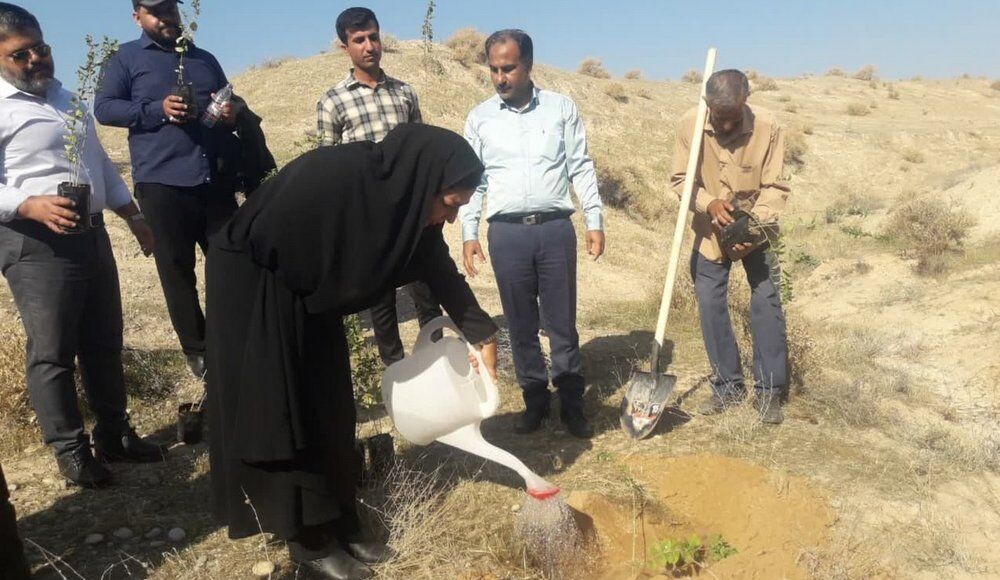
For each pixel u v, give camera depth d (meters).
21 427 4.48
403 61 25.48
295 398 2.82
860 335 7.65
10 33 3.51
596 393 5.28
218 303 2.86
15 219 3.54
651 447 4.34
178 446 4.46
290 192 2.69
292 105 22.16
